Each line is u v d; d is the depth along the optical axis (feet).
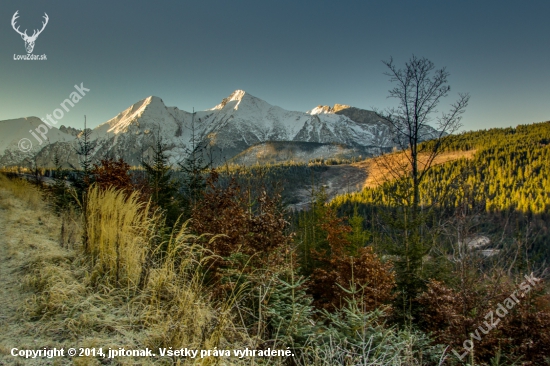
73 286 12.10
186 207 34.60
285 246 20.72
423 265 32.09
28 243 17.33
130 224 17.99
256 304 15.01
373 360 11.68
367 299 24.13
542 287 21.31
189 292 12.51
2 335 8.91
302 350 12.05
